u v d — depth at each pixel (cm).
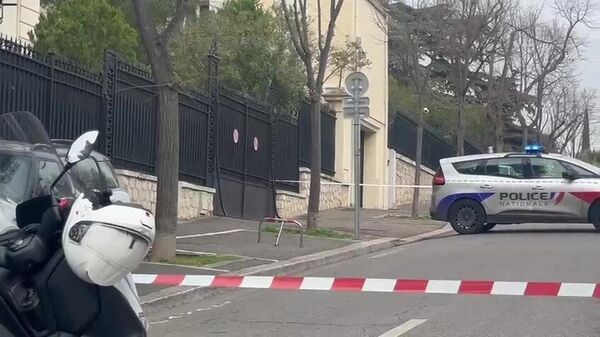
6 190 537
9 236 461
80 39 2055
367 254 1650
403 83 4925
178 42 2377
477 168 2009
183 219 1883
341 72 2702
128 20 2653
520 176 1964
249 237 1691
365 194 3238
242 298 1122
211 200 2027
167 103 1304
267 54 2417
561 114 5631
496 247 1631
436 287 838
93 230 410
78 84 1546
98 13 2111
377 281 848
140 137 1766
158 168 1310
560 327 888
